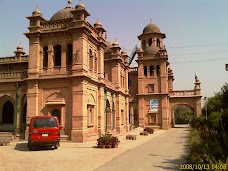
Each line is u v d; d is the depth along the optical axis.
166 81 46.03
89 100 23.12
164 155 13.91
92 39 24.20
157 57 46.78
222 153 9.57
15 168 10.52
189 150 15.83
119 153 14.88
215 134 13.14
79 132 20.81
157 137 27.30
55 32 22.88
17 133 23.62
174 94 49.84
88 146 18.28
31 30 23.31
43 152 15.27
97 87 25.22
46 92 22.58
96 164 11.33
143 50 49.72
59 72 22.48
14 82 24.33
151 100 46.47
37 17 23.23
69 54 23.50
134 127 44.00
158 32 50.50
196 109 48.41
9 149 16.64
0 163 11.65
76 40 21.88
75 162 11.85
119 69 33.91
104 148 17.23
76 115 21.12
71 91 21.81
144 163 11.43
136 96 48.75
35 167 10.71
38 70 22.94
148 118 46.28
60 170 10.11
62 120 21.75
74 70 21.58
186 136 28.11
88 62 22.97
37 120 16.11
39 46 23.34
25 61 26.91
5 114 26.61
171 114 51.88
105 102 27.89
